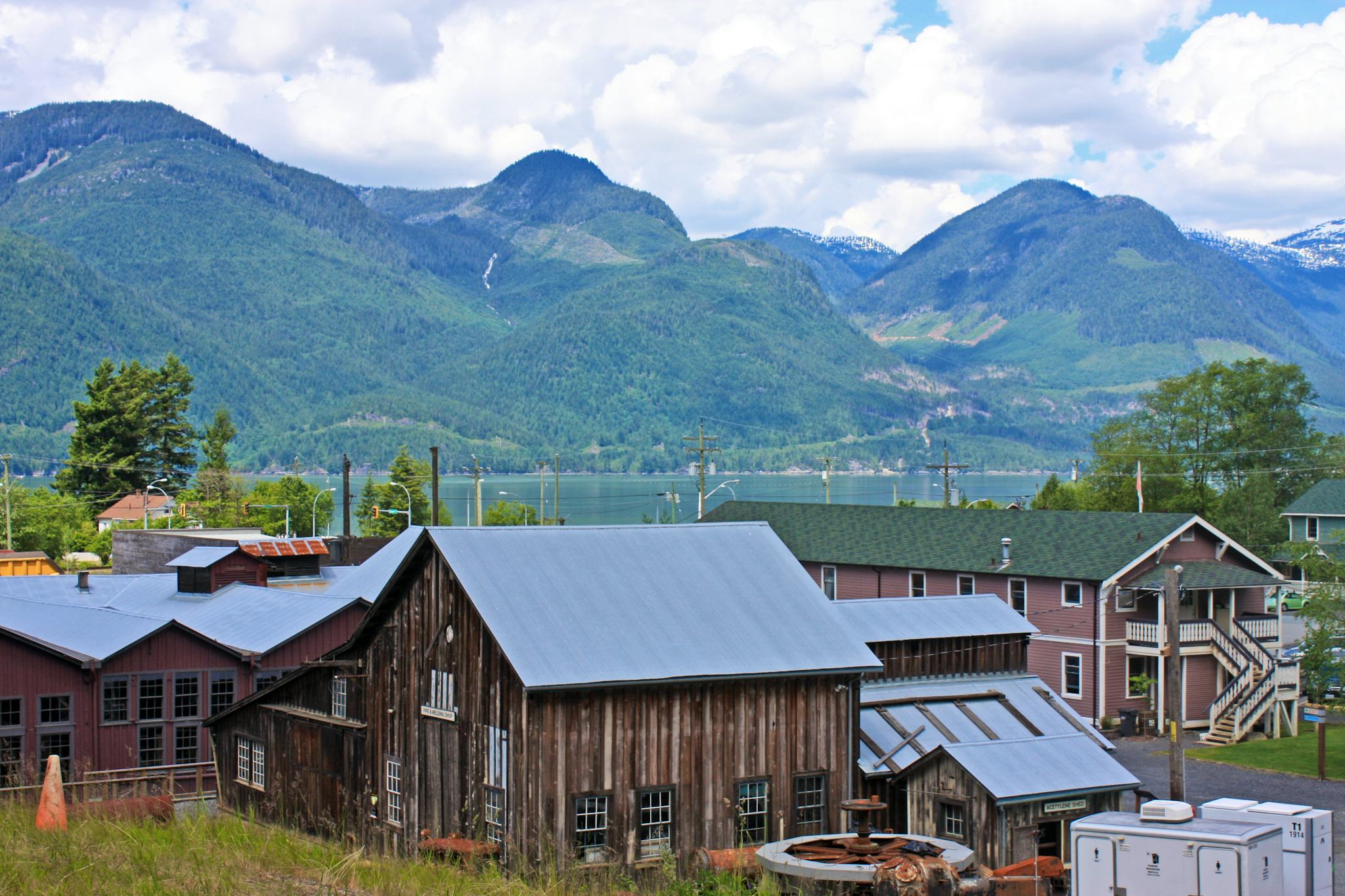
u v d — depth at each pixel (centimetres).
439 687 2867
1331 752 4547
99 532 12725
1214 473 9262
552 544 2969
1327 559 4838
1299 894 2233
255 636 4125
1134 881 2041
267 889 1744
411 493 13550
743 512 7088
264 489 13312
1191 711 4994
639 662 2636
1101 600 5006
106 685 3731
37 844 1914
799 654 2809
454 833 2742
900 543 6003
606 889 2316
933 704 3475
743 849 2511
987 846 2847
